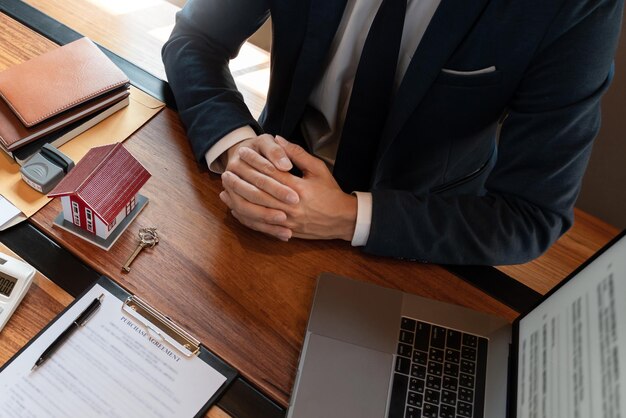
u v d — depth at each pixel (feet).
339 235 3.28
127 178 2.96
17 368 2.52
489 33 3.20
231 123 3.48
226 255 3.10
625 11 4.75
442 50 3.25
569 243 4.72
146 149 3.42
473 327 3.03
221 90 3.68
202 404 2.60
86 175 2.83
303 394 2.65
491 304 3.25
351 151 3.97
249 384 2.72
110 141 3.38
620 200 5.88
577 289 2.66
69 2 4.12
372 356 2.82
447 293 3.24
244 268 3.07
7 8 3.85
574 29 3.09
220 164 3.47
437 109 3.61
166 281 2.93
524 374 2.80
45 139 3.20
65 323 2.68
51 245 2.94
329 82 3.84
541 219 3.50
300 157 3.38
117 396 2.53
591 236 4.89
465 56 3.32
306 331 2.85
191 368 2.68
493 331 3.04
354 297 3.01
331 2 3.37
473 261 3.36
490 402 2.82
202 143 3.41
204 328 2.82
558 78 3.21
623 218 6.00
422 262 3.34
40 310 2.72
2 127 3.08
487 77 3.37
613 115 5.39
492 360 2.94
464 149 3.92
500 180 3.58
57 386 2.51
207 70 3.77
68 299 2.79
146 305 2.80
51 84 3.25
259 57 5.11
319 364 2.75
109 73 3.41
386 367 2.81
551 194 3.46
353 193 3.36
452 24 3.16
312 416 2.61
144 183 3.04
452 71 3.39
